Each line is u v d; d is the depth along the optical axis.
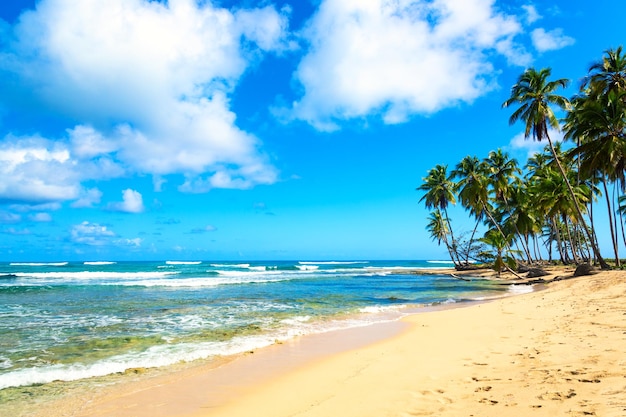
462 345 8.69
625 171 27.59
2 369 7.99
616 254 30.95
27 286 28.17
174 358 8.84
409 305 18.56
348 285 33.09
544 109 28.33
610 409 4.09
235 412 5.60
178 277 42.53
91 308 17.31
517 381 5.56
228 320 14.10
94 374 7.64
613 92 25.08
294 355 9.03
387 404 5.21
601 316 10.26
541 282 28.58
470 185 41.69
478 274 49.94
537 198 34.44
